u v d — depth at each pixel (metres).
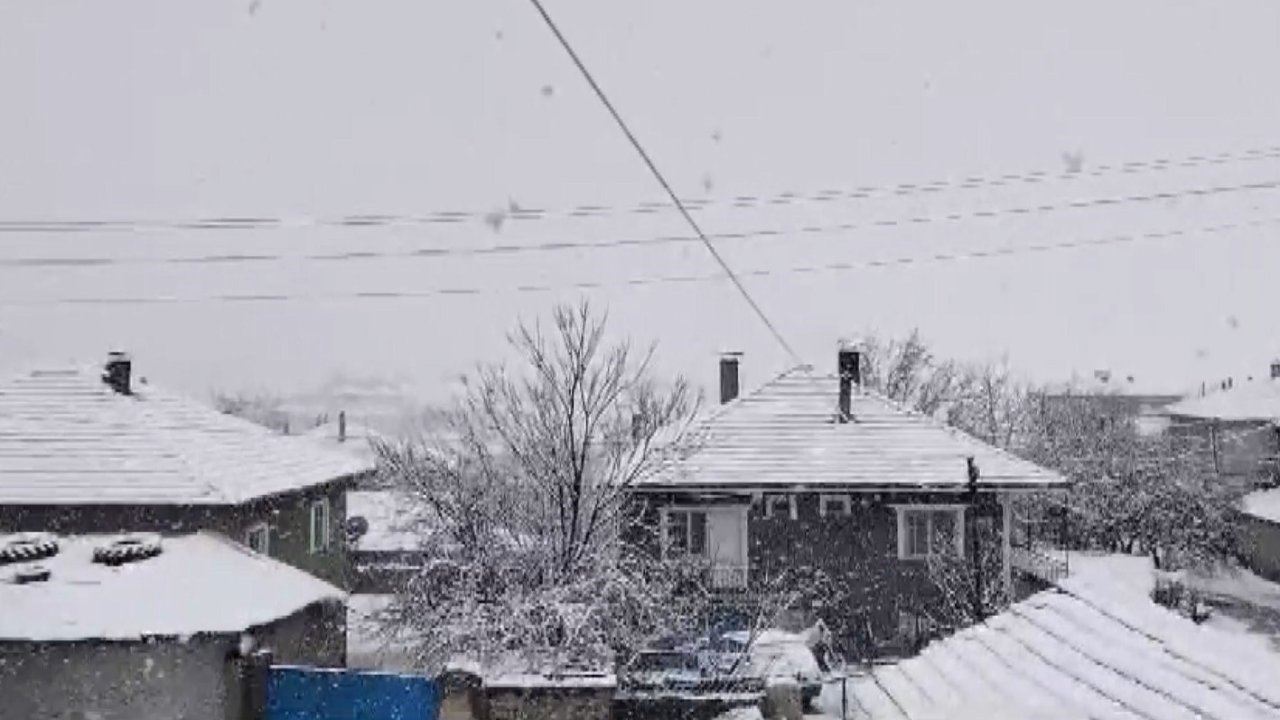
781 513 32.72
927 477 32.53
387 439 48.41
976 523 28.75
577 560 26.91
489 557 27.02
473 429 31.00
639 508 31.80
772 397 35.59
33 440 27.94
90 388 30.19
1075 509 50.81
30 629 20.64
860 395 35.84
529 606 25.17
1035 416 62.75
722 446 33.62
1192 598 38.94
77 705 20.94
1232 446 57.66
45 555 23.75
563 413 28.00
